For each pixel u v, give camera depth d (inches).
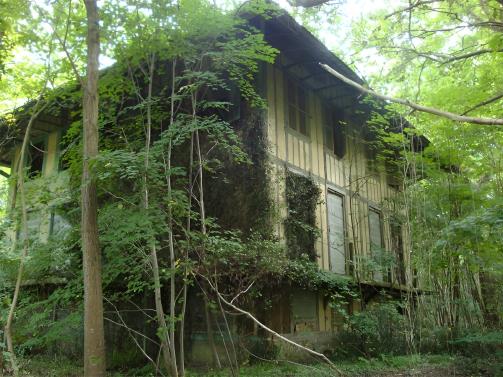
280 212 360.8
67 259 293.9
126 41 254.1
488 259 372.8
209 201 345.4
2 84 326.0
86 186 223.9
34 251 290.5
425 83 429.4
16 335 292.5
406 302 413.4
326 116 484.7
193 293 345.7
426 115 394.3
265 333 336.5
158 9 240.5
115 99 284.4
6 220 299.6
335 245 450.9
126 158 210.1
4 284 294.0
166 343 221.6
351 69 390.6
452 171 439.2
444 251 391.9
